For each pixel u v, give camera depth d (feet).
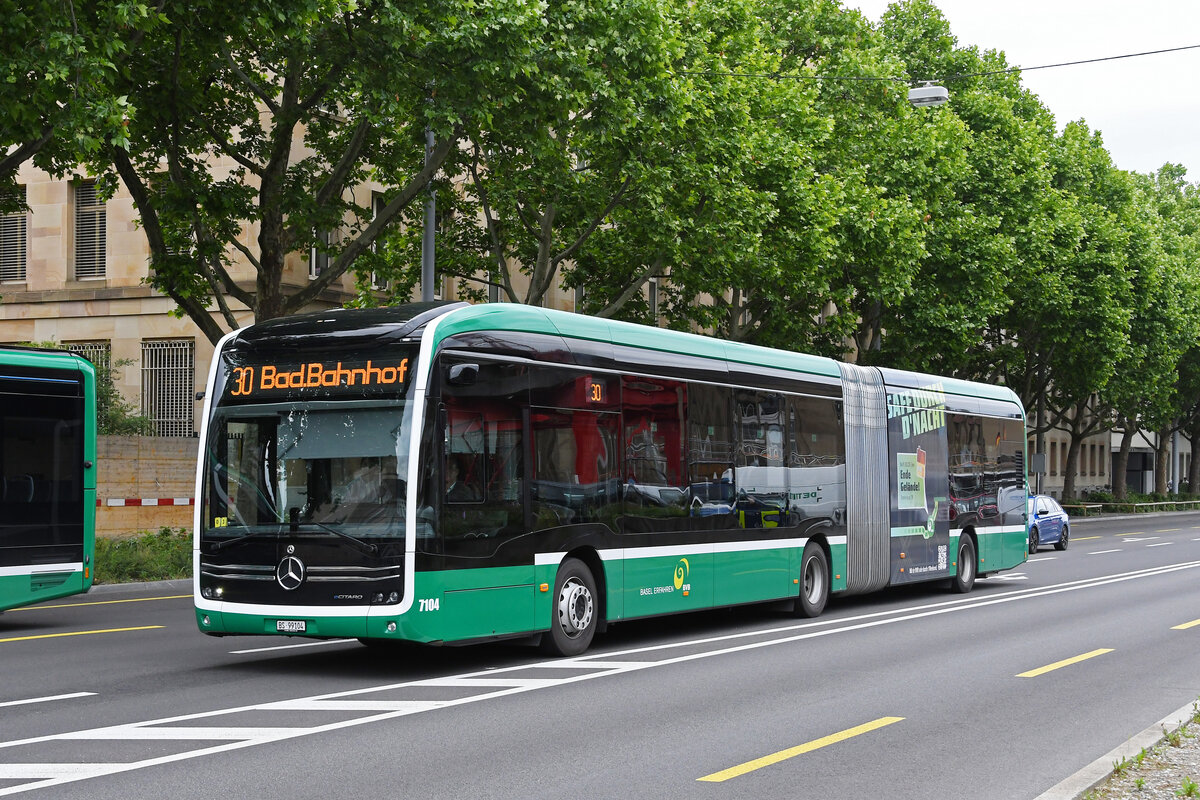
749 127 93.04
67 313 109.40
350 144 75.36
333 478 37.86
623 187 85.71
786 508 55.67
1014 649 45.39
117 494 85.20
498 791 23.11
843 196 109.40
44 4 48.93
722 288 104.63
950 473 70.79
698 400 50.08
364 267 90.63
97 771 24.39
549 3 69.21
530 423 41.37
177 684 36.14
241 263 103.24
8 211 73.10
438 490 37.55
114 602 63.46
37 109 50.55
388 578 36.68
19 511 51.44
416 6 62.23
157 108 70.28
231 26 61.11
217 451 39.60
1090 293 161.79
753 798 22.85
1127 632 51.01
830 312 165.78
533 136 69.36
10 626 52.13
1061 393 204.74
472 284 120.78
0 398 51.29
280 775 24.21
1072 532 154.30
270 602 38.06
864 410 63.00
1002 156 148.15
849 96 124.77
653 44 72.84
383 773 24.50
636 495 46.11
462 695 34.40
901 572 65.10
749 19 103.65
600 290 107.96
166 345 106.73
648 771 24.97
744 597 52.21
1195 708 31.12
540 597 41.47
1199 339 203.92
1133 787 23.06
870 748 27.58
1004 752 27.30
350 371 38.37
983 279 135.54
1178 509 241.14
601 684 36.65
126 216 108.58
